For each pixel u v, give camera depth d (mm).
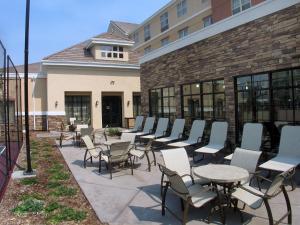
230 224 5133
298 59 8148
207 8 26172
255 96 9680
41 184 7730
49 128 22781
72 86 23516
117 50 26047
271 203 5953
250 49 9656
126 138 10336
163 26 34625
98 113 24359
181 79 13336
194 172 5652
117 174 8656
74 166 9906
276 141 9000
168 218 5445
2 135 13500
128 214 5652
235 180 5109
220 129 10297
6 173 8484
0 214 5750
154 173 8656
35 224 5262
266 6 9016
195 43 12312
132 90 25500
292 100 8492
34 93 23109
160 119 14133
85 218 5516
